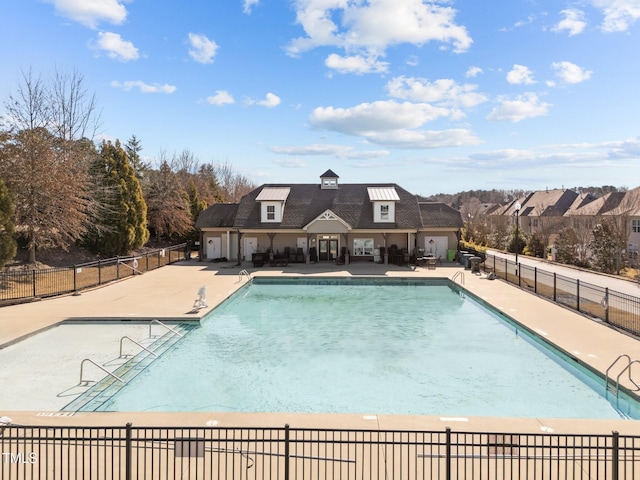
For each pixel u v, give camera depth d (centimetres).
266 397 1016
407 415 828
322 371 1185
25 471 578
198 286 2259
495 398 1009
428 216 3338
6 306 1778
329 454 683
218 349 1367
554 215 5728
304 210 3319
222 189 7388
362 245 3309
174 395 1023
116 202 3206
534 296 1998
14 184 2389
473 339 1477
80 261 2991
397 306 1981
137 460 582
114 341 1401
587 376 1100
